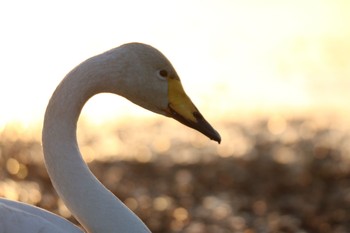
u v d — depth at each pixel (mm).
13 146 14219
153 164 14672
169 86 6961
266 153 15492
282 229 11969
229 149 15797
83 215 6602
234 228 11820
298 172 14234
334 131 17656
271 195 13516
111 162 14828
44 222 6336
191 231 11586
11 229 6207
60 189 6637
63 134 6621
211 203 12852
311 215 12445
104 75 6699
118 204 6645
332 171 14594
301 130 17547
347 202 13164
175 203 12867
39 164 13680
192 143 16312
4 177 13078
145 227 6664
